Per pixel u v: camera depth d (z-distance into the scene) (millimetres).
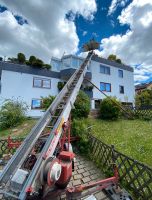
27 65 17859
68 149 4910
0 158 6422
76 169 5613
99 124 11133
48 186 3033
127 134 8828
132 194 4176
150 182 3777
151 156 5945
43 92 18172
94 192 4059
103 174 5254
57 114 4664
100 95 21531
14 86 16406
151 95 27109
